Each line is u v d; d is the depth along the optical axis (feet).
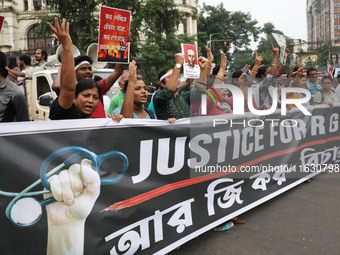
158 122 9.12
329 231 10.75
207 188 10.61
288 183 14.43
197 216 10.19
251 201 12.37
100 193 7.71
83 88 8.16
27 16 112.57
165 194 9.25
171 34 75.00
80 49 61.57
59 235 6.98
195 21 129.49
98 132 7.71
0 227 6.21
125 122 8.28
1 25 9.48
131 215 8.36
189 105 11.63
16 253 6.40
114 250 7.95
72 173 7.22
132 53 65.92
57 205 6.95
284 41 17.12
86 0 55.57
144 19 67.21
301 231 10.80
